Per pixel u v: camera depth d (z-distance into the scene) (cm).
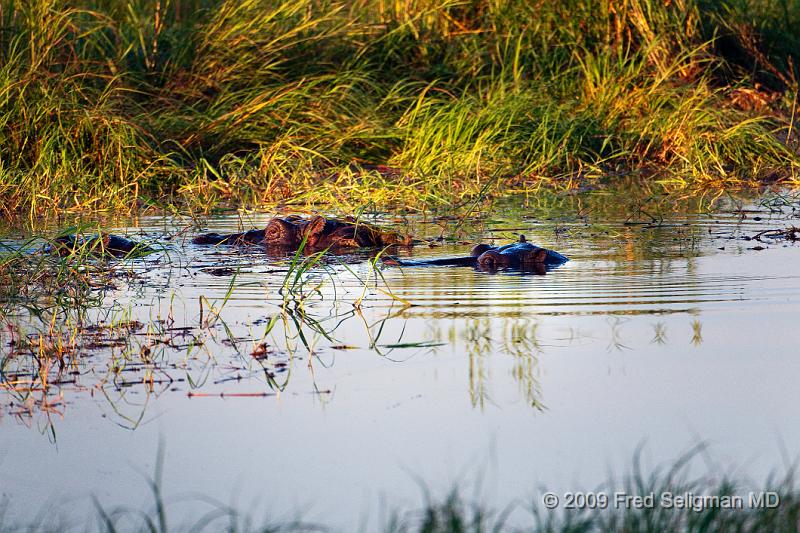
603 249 4069
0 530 1836
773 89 7300
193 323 3028
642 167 6375
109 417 2308
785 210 5000
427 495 1845
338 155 6078
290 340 2838
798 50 7444
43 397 2436
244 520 1861
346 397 2391
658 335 2786
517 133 6209
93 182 5525
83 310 3200
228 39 6569
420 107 6262
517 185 5884
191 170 5762
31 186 5228
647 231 4491
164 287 3522
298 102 6234
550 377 2481
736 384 2408
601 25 7088
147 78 6488
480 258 3809
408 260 3944
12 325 3039
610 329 2856
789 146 6400
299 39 6738
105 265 3844
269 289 3472
